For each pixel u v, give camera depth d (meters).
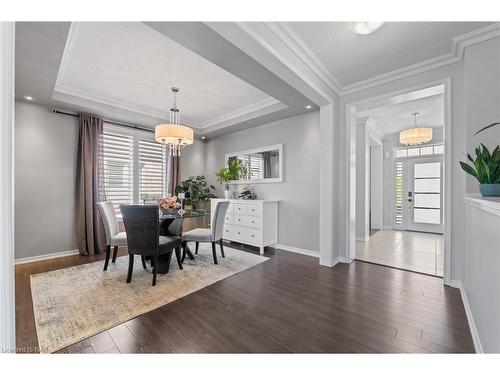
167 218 3.03
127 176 4.45
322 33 2.15
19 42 2.04
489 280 1.30
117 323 1.83
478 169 1.66
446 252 2.54
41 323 1.82
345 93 3.34
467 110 2.23
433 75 2.62
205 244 4.53
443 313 1.98
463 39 2.21
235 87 3.41
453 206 2.50
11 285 0.78
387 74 2.87
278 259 3.57
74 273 2.89
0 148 0.75
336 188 3.39
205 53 2.23
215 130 5.04
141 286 2.52
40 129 3.49
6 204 0.76
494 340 1.18
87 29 2.14
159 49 2.46
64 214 3.69
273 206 4.21
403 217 6.27
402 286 2.54
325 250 3.27
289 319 1.90
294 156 4.13
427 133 4.68
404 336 1.68
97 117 3.97
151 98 3.78
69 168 3.75
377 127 5.63
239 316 1.95
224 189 5.38
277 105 3.87
